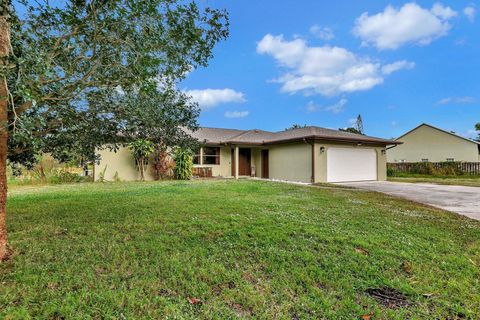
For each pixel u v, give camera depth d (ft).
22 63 7.69
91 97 12.98
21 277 9.06
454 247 13.11
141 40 10.69
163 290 8.61
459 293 8.87
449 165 67.41
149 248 11.93
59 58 10.92
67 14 9.84
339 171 49.73
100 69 11.77
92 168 46.42
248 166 62.28
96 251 11.51
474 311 7.85
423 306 8.13
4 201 10.59
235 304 8.00
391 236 14.32
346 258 11.30
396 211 21.12
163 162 48.26
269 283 9.22
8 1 8.53
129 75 11.44
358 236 13.96
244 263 10.69
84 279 9.04
